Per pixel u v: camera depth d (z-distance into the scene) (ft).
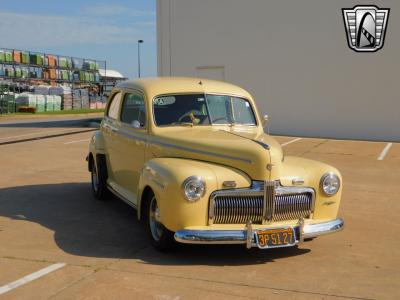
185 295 14.57
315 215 18.44
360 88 57.06
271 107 61.11
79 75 169.89
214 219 17.16
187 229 16.89
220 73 63.21
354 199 28.07
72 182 31.48
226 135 19.83
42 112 121.39
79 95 145.89
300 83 59.52
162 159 18.81
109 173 25.71
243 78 62.13
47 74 158.40
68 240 19.75
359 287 15.56
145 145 21.01
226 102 22.61
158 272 16.39
